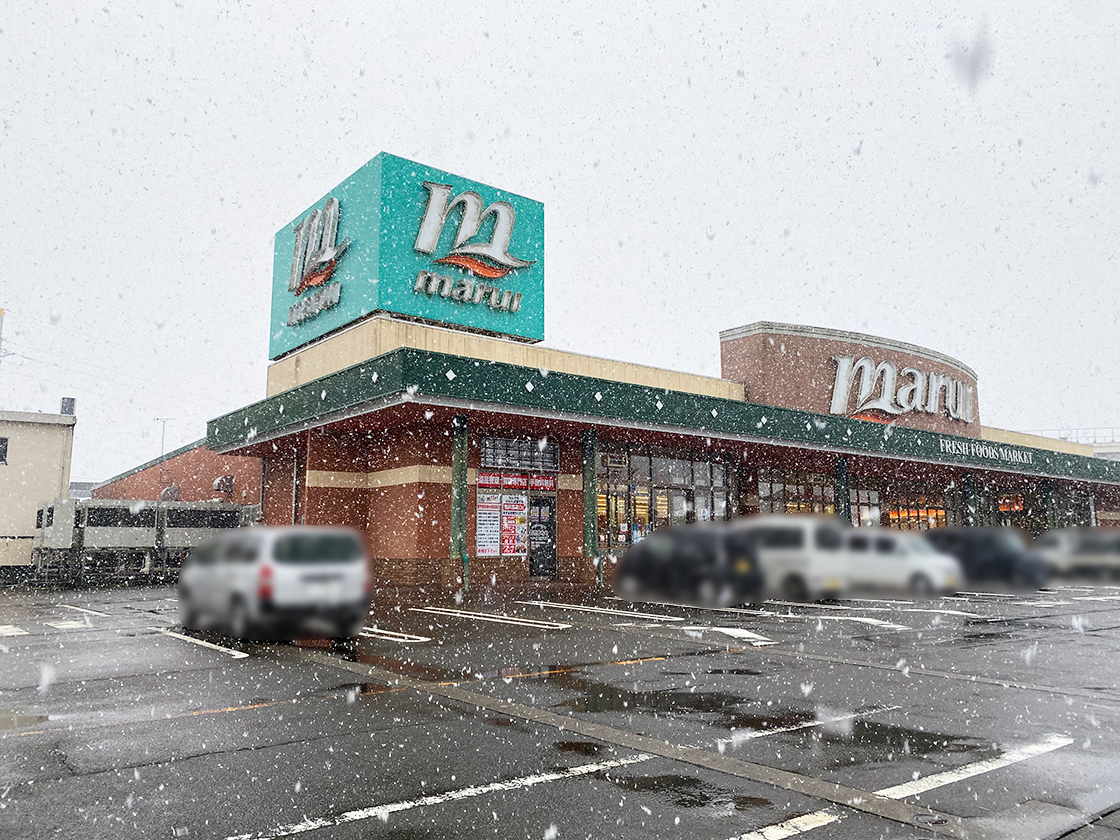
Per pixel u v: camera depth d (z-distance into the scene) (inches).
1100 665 325.1
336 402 694.5
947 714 237.6
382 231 829.2
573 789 170.7
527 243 946.7
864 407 1141.1
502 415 687.7
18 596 721.6
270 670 313.0
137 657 346.6
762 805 161.2
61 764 188.4
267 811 157.5
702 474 992.9
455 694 266.4
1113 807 160.9
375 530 814.5
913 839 144.3
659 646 377.1
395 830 147.9
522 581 805.2
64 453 1104.8
